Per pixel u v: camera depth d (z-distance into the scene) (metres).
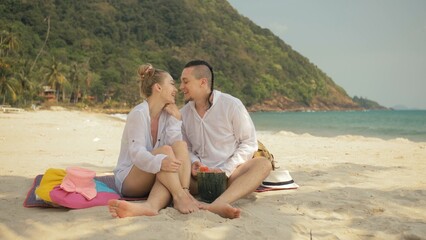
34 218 3.14
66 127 17.45
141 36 135.75
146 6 149.62
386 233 3.00
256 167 3.59
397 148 10.17
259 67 152.88
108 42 118.19
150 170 3.37
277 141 12.56
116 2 142.88
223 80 130.38
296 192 4.25
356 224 3.21
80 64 89.81
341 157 7.97
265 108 142.12
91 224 2.95
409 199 3.98
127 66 103.94
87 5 133.00
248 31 178.00
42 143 10.30
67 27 111.81
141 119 3.59
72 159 7.15
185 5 155.50
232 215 3.19
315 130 29.16
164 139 3.77
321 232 2.99
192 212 3.22
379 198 3.98
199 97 3.86
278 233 2.89
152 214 3.18
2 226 2.95
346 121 55.16
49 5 116.12
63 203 3.33
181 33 142.38
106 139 11.88
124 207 3.08
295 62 176.12
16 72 50.91
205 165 3.90
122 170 3.75
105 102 88.12
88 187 3.49
